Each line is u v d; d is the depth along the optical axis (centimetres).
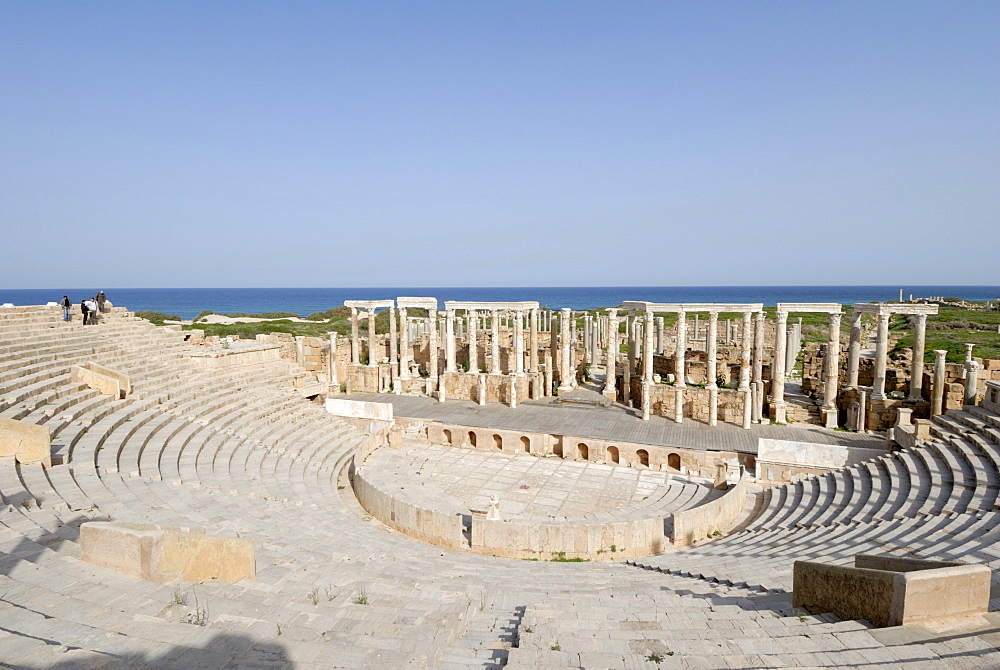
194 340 3988
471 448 3288
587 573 1588
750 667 734
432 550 1811
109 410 2198
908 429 2536
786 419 3444
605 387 4109
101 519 1270
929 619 834
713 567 1532
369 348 4572
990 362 3045
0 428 1520
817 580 973
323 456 2716
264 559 1245
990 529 1455
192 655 674
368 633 823
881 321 3133
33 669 583
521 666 746
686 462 2848
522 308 4006
